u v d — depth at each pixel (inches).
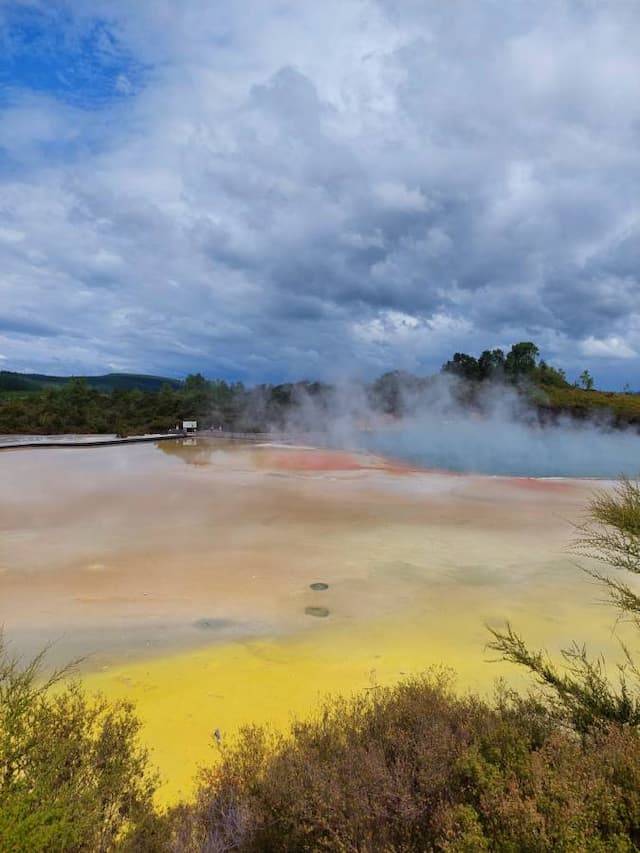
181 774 158.4
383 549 416.8
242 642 260.2
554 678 168.1
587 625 281.6
